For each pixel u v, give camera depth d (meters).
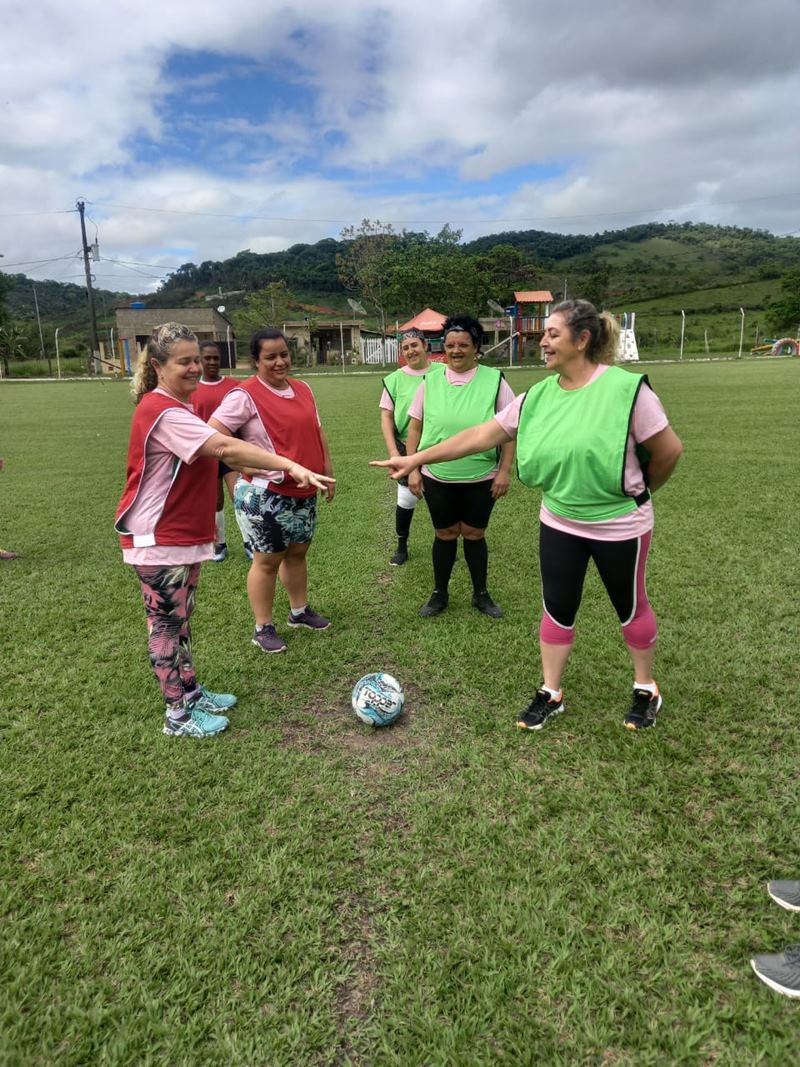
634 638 2.88
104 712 3.22
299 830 2.38
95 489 8.48
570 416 2.61
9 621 4.35
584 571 2.84
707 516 6.20
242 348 45.44
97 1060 1.62
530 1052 1.60
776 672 3.38
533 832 2.34
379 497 7.74
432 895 2.08
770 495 6.86
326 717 3.17
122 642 4.02
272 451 3.52
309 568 5.30
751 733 2.88
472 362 4.08
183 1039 1.66
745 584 4.54
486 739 2.93
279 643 3.85
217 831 2.39
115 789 2.64
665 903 2.02
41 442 12.55
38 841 2.35
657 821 2.37
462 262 43.56
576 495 2.66
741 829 2.32
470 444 2.95
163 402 2.68
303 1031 1.67
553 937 1.91
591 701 3.20
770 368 26.98
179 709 2.99
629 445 2.55
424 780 2.66
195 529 2.82
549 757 2.78
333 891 2.11
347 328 49.91
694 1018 1.67
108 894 2.12
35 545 6.11
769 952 1.85
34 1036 1.67
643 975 1.79
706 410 13.44
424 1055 1.61
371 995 1.77
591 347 2.60
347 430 12.84
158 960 1.87
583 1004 1.71
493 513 6.92
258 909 2.03
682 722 2.98
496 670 3.54
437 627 4.12
